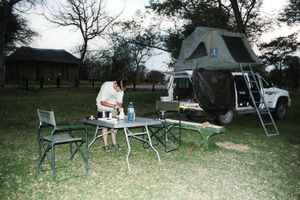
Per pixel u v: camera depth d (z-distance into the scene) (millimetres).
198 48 12234
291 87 42094
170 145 8211
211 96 11164
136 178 5664
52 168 5504
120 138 9023
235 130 10984
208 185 5418
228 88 11484
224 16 22000
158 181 5539
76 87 35000
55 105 16609
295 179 5852
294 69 41219
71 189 5105
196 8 21812
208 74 11203
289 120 14070
